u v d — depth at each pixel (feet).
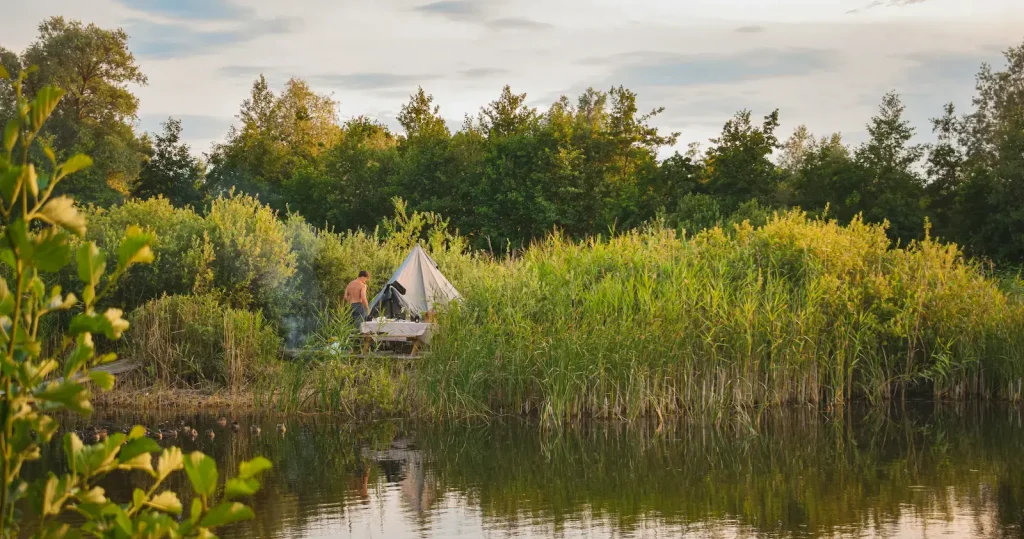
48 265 7.46
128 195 148.46
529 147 126.31
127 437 8.48
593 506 30.30
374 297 67.92
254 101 234.38
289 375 49.57
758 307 50.16
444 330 49.14
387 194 141.18
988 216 105.60
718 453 38.86
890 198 108.88
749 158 119.75
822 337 50.65
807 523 28.09
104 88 189.06
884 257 56.34
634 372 46.11
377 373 49.85
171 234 62.49
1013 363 52.21
